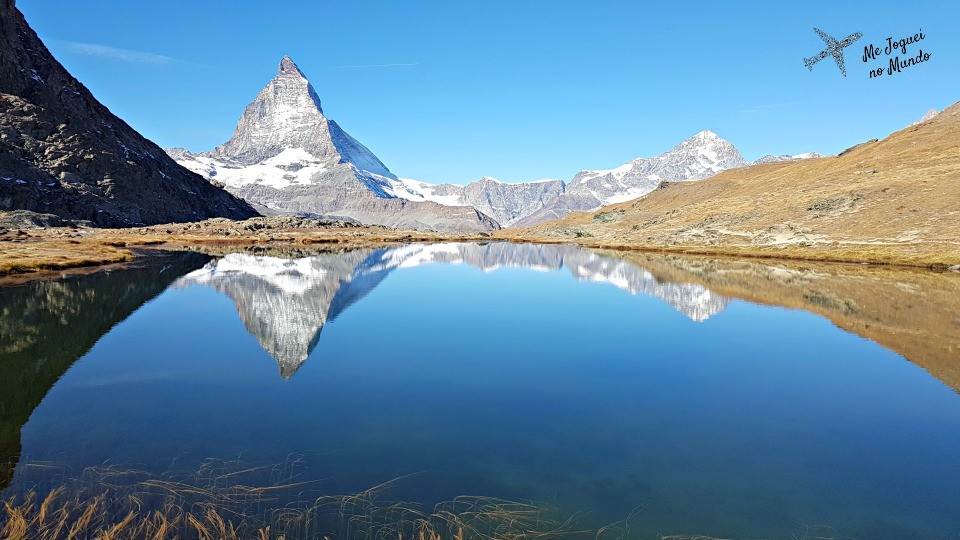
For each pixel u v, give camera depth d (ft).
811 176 576.61
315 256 361.10
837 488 49.75
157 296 166.61
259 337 113.60
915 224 318.04
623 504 45.62
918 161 449.48
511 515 43.14
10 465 50.75
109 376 83.76
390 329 127.13
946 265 247.09
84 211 594.65
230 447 56.39
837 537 41.24
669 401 75.36
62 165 635.25
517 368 92.73
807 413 70.90
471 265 325.62
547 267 309.63
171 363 91.86
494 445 58.44
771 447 59.57
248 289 187.32
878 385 83.76
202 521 40.68
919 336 117.50
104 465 51.11
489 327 130.82
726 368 93.86
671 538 40.27
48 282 185.88
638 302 172.96
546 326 132.77
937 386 83.15
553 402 74.43
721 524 42.65
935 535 41.68
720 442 60.64
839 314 144.15
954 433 64.34
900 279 215.10
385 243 608.19
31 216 500.33
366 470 51.19
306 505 43.78
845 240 336.90
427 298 180.75
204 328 121.29
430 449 56.90
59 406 69.41
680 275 248.93
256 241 545.85
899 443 61.05
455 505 44.47
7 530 37.78
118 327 120.47
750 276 237.66
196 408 69.36
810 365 95.35
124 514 41.39
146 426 62.49
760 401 75.87
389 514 42.68
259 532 39.09
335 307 157.69
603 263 329.93
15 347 99.55
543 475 51.08
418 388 80.43
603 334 122.31
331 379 84.64
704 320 140.77
